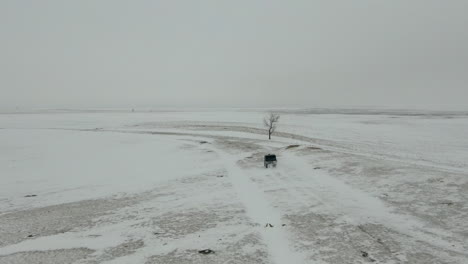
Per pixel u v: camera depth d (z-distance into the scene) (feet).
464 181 97.04
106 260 61.26
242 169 133.18
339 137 230.89
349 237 66.64
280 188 104.47
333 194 95.96
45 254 64.64
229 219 79.87
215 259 59.72
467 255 57.31
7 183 124.26
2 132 293.84
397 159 149.89
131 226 78.48
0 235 75.41
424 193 90.48
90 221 83.05
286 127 293.43
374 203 86.53
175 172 134.00
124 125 347.77
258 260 58.70
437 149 180.45
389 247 61.57
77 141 233.14
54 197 105.91
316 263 56.70
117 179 126.93
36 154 184.55
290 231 70.90
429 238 64.64
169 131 282.77
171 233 72.95
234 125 312.09
